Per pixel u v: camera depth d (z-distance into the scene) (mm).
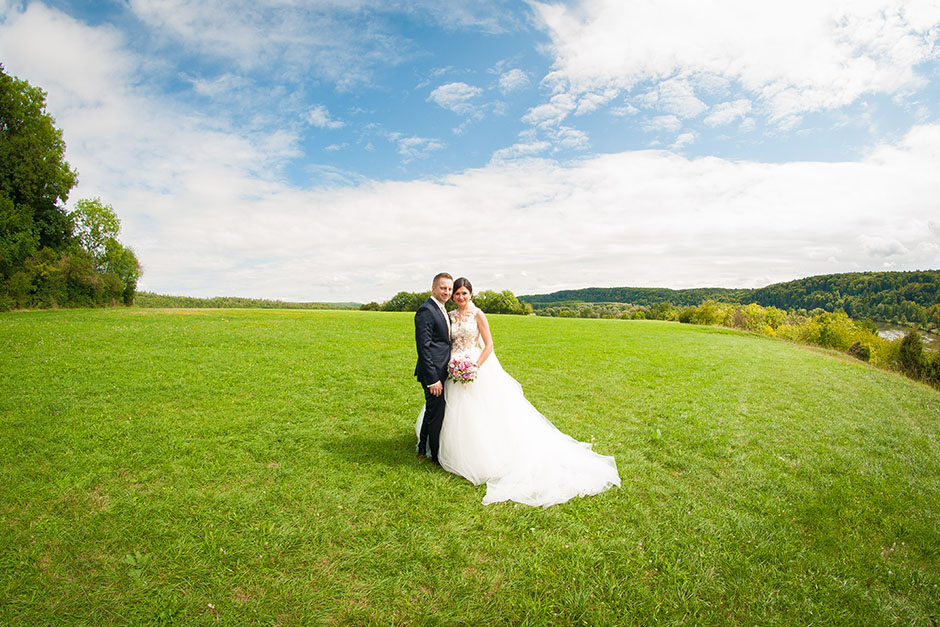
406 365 13516
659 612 3488
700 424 8672
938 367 29297
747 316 71000
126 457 5871
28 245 35688
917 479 6547
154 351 13625
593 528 4613
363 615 3330
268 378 10852
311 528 4379
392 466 5922
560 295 156250
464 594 3578
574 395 10914
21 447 6039
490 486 5301
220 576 3664
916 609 3672
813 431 8719
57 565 3719
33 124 37250
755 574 3980
